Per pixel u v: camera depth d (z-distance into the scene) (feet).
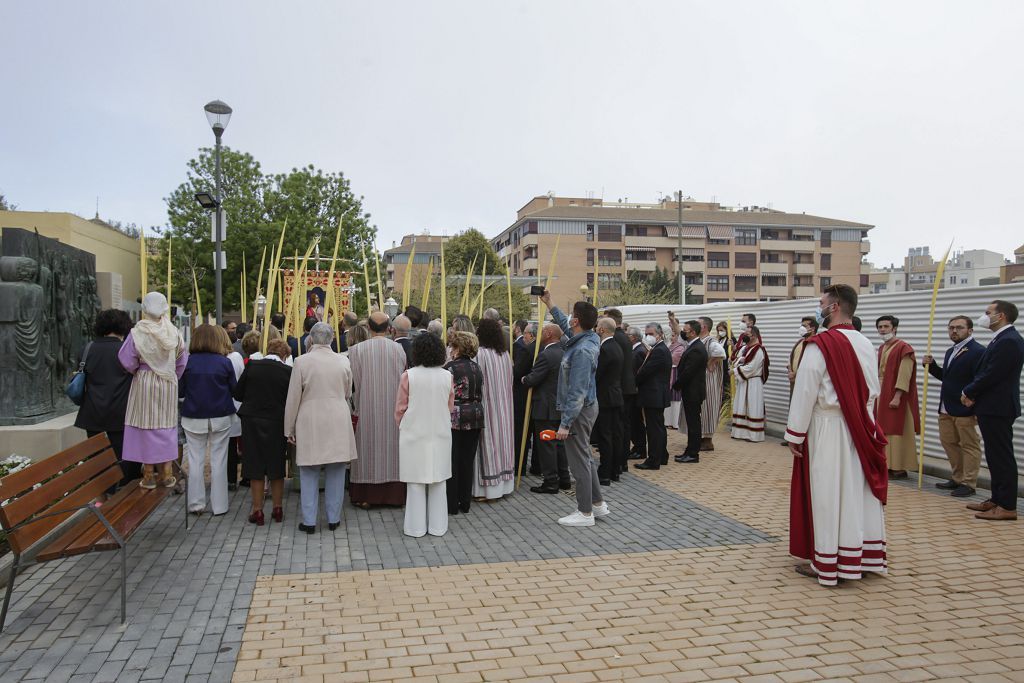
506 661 12.11
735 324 48.01
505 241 232.53
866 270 241.76
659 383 29.32
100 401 21.15
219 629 13.30
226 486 21.88
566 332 26.30
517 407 27.27
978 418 21.89
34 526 13.61
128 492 17.62
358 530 20.16
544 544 18.90
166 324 19.13
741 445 36.42
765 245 226.79
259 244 88.43
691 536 19.69
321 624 13.57
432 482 19.40
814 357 16.08
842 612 14.33
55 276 28.58
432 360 19.63
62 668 11.68
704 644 12.83
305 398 19.48
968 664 12.09
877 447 16.11
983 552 18.22
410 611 14.26
